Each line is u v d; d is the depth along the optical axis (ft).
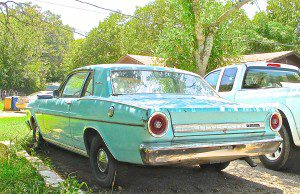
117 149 15.29
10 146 22.85
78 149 19.03
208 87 20.04
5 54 138.21
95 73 18.54
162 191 16.78
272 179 19.40
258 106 16.31
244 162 23.52
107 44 140.87
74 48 158.92
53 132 21.93
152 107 13.98
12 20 115.75
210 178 19.17
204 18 42.39
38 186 15.24
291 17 122.01
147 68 19.08
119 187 16.92
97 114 16.55
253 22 117.70
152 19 126.82
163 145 13.83
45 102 22.98
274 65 25.40
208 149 14.44
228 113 15.24
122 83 17.65
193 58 44.01
